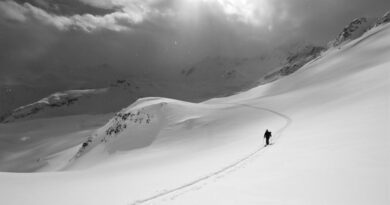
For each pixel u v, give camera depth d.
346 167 13.79
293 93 106.44
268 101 96.75
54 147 192.12
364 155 14.91
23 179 28.69
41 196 18.53
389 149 14.91
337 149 17.56
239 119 74.06
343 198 10.71
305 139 25.06
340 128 24.62
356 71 101.12
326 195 11.27
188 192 16.14
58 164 128.88
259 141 36.72
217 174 19.94
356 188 11.28
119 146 82.44
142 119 91.06
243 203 12.16
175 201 14.90
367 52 129.25
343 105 43.66
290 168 16.17
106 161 77.12
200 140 63.22
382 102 31.72
